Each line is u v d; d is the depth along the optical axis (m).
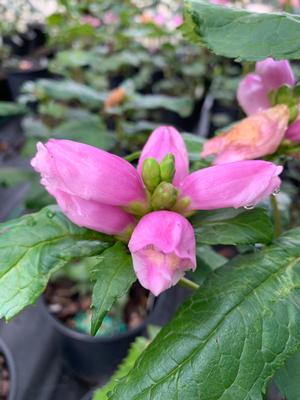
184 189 0.08
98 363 0.22
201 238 0.08
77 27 0.36
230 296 0.08
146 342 0.15
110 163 0.08
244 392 0.07
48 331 0.25
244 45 0.07
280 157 0.10
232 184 0.08
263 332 0.08
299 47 0.07
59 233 0.08
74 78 0.39
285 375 0.09
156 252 0.07
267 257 0.09
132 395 0.08
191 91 0.44
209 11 0.07
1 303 0.08
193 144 0.12
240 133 0.09
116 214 0.08
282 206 0.15
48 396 0.23
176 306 0.23
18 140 0.43
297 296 0.08
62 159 0.07
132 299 0.23
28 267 0.08
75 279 0.23
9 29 0.61
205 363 0.08
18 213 0.32
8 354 0.20
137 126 0.29
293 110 0.09
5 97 0.53
